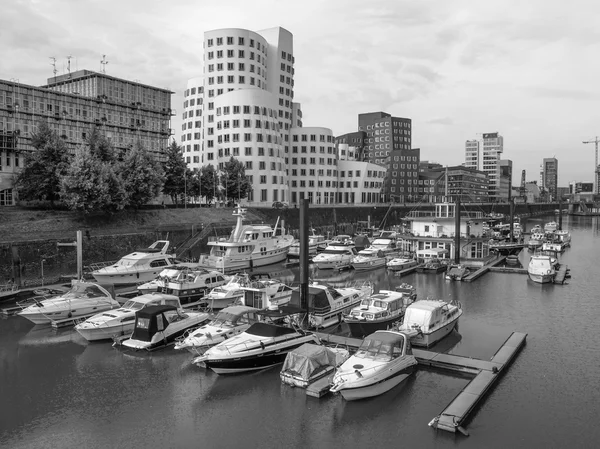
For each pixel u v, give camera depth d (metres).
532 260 61.00
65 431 22.41
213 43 145.75
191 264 60.34
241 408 24.48
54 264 58.59
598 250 96.00
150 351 32.72
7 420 23.45
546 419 23.22
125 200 74.56
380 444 21.12
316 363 26.83
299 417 23.50
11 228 61.53
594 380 27.73
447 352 32.66
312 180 158.25
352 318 34.88
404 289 45.22
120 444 21.27
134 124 119.44
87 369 29.89
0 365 30.70
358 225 139.88
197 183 105.38
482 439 21.44
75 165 68.81
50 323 39.53
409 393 25.94
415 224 76.75
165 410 24.38
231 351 28.00
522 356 31.64
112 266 55.88
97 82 113.50
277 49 158.88
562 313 43.28
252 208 110.38
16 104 92.94
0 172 83.56
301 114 175.50
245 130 133.00
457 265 64.88
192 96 153.12
